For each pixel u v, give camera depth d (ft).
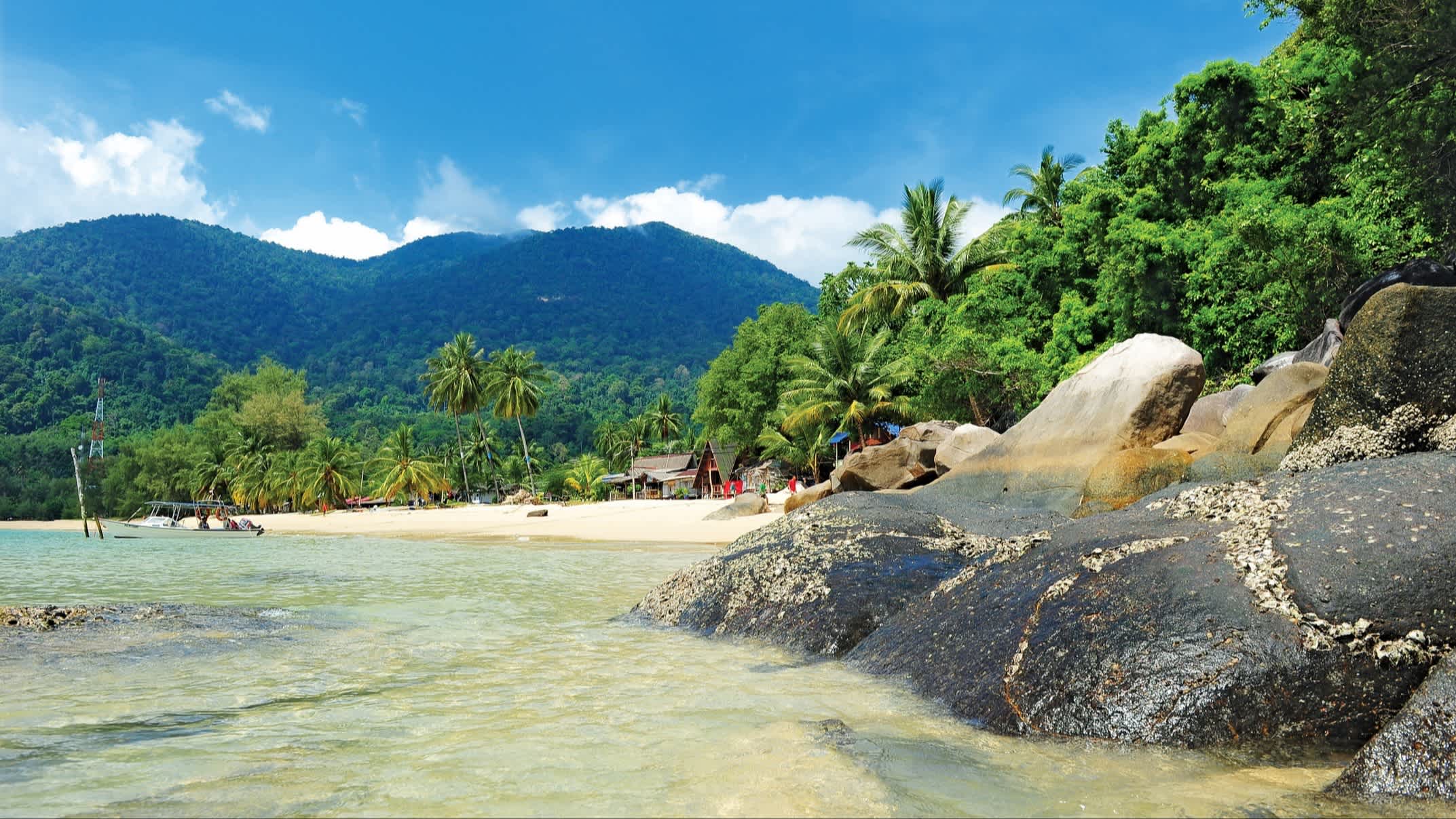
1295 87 67.87
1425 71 41.29
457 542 83.61
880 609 18.06
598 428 403.75
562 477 311.88
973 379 89.51
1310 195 65.36
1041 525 23.22
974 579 16.06
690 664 16.97
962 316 96.27
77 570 51.67
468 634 21.53
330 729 12.34
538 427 509.35
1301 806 8.56
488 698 14.33
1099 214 85.05
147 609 24.85
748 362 175.01
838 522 22.50
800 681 15.20
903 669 14.88
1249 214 59.77
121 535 137.39
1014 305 93.09
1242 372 61.93
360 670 16.88
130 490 314.14
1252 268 59.77
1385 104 43.55
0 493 347.15
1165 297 68.95
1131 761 10.11
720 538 70.38
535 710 13.42
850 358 129.80
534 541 77.10
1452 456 12.70
